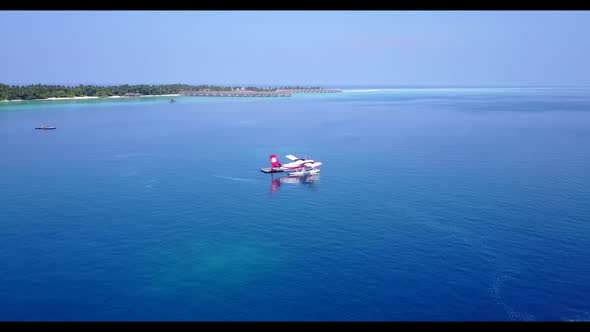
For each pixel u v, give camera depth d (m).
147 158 99.69
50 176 81.62
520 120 170.50
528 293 38.47
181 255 46.62
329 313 36.16
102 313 36.31
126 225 55.31
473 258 44.94
